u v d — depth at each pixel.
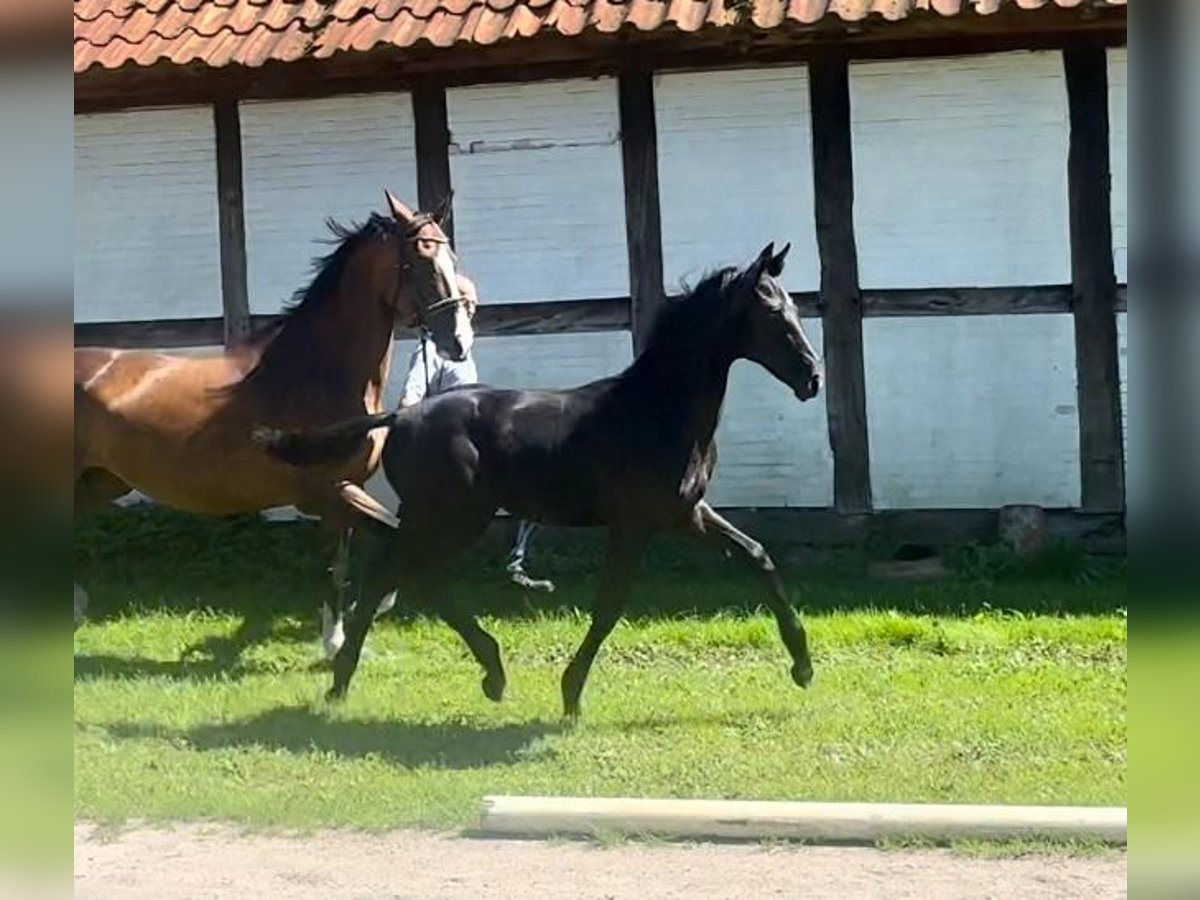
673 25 9.63
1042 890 4.75
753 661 7.87
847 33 9.62
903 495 10.09
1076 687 7.18
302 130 10.71
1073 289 9.86
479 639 6.79
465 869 5.04
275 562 10.25
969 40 9.84
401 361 10.77
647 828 5.31
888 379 10.09
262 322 10.84
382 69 10.36
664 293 10.27
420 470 6.60
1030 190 9.88
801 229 10.12
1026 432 9.96
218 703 7.19
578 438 6.55
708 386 6.61
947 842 5.19
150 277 10.99
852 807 5.29
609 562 6.61
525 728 6.69
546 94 10.36
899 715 6.75
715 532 6.88
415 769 6.12
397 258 7.49
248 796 5.76
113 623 8.95
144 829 5.50
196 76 10.43
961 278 9.98
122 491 8.52
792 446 10.19
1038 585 9.32
